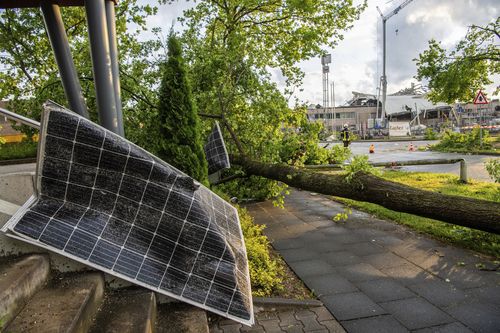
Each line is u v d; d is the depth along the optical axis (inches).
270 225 258.8
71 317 79.2
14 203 108.1
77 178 103.3
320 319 129.8
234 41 303.1
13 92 386.3
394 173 444.5
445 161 348.8
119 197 106.2
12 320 78.5
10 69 400.2
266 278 155.9
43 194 101.2
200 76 279.6
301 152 347.9
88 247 96.8
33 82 394.6
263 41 391.5
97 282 99.1
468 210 129.7
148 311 95.7
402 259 181.8
